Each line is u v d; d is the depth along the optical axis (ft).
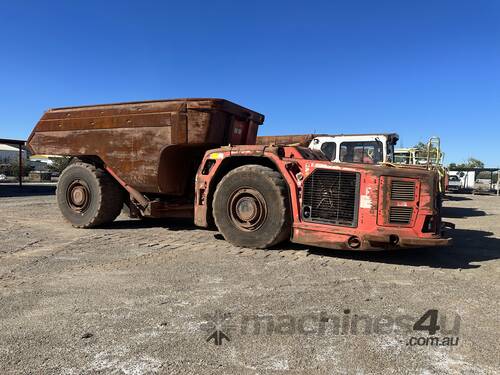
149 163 25.82
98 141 27.37
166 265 17.85
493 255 21.36
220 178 23.13
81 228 27.99
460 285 15.74
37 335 10.91
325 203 19.86
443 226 22.26
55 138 28.86
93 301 13.37
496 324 12.05
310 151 23.21
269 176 20.67
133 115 26.16
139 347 10.28
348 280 15.97
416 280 16.28
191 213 27.35
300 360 9.75
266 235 20.80
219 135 24.72
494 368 9.54
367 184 19.06
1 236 24.61
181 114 24.52
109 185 27.66
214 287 14.82
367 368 9.43
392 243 18.57
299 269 17.39
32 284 15.08
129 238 24.17
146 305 13.02
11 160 184.96
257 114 28.25
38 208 41.04
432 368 9.49
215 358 9.78
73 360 9.65
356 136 43.09
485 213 47.52
